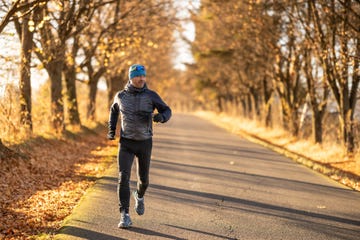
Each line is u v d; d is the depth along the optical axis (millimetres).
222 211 6938
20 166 9773
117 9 18297
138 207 6238
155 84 49531
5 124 12383
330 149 16250
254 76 31328
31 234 5547
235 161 13359
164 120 5719
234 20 22453
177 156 14227
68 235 5438
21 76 13336
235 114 48750
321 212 7070
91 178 9742
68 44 17156
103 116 30484
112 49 17672
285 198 8102
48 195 7836
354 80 14961
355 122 15109
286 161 13758
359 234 5898
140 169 5953
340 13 14398
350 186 9930
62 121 16516
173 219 6355
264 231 5898
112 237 5422
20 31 14094
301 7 16875
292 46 19594
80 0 13672
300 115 23953
